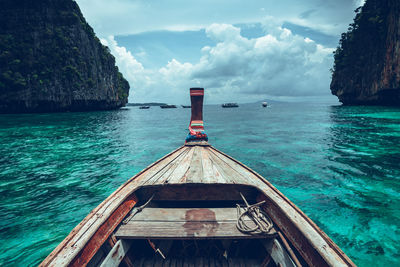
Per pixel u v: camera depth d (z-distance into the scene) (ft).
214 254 8.54
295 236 6.97
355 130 49.19
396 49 108.37
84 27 169.68
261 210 9.34
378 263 9.80
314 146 34.40
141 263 7.98
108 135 49.90
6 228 13.04
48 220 13.94
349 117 78.69
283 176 20.75
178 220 8.48
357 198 15.99
